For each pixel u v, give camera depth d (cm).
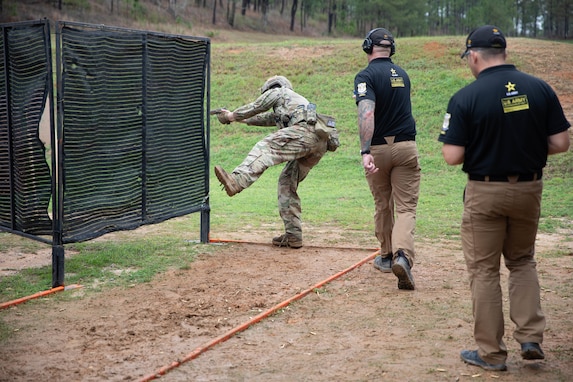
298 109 675
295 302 527
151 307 514
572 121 1573
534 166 372
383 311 504
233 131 1803
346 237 810
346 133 1695
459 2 6631
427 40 2194
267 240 787
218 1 5534
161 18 4488
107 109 604
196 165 729
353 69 2066
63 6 4019
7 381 370
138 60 633
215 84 2066
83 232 589
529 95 367
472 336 446
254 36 4853
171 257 682
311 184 1306
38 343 434
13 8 3631
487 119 368
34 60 564
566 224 885
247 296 544
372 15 5481
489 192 375
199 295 547
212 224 901
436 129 1655
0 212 618
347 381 370
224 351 420
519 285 387
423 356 409
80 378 375
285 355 412
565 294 548
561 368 387
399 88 573
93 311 504
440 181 1293
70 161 571
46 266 649
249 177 638
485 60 382
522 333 382
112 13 4197
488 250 383
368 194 1172
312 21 6175
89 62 580
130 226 643
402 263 545
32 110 570
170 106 682
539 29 7481
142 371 387
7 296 546
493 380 370
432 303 524
